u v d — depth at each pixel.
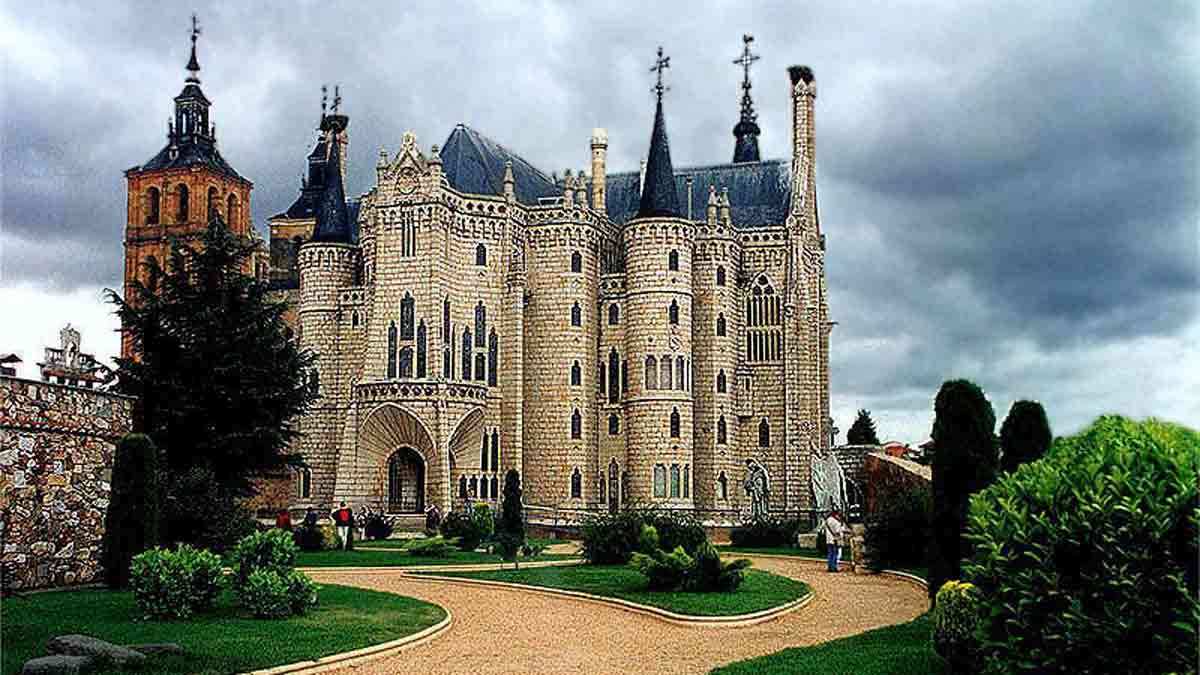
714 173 125.50
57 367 54.31
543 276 105.88
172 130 142.88
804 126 123.12
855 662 26.95
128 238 140.25
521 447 102.62
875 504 68.56
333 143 113.88
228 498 51.81
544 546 75.81
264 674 25.22
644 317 105.25
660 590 41.88
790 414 112.94
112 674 23.64
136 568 31.69
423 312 96.88
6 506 35.41
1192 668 18.02
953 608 25.23
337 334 107.44
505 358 101.94
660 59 109.12
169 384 56.69
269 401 59.47
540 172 122.00
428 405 95.31
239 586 34.09
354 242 117.88
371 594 39.41
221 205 141.62
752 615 35.97
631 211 124.25
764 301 115.62
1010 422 33.00
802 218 116.38
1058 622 19.06
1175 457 18.95
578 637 32.59
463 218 100.38
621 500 105.69
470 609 38.81
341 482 95.94
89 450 39.50
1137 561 18.47
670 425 103.81
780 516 109.25
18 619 30.19
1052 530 19.31
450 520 71.75
